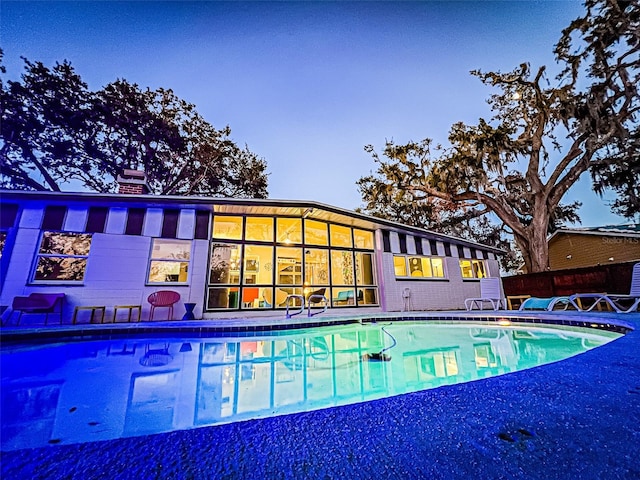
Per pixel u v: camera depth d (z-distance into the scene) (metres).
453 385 1.41
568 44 13.61
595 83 12.76
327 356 4.23
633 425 0.94
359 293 10.29
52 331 4.49
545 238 14.08
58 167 14.49
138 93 16.27
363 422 1.01
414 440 0.88
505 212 14.85
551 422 0.97
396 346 4.84
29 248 6.34
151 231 7.32
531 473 0.71
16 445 1.62
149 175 17.02
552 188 14.67
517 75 15.16
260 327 5.56
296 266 11.43
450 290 11.14
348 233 10.24
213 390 2.72
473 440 0.87
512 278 11.22
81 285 6.51
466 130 15.48
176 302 7.12
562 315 5.49
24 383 2.77
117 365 3.54
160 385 2.83
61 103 13.98
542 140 15.29
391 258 10.35
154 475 0.73
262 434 0.92
